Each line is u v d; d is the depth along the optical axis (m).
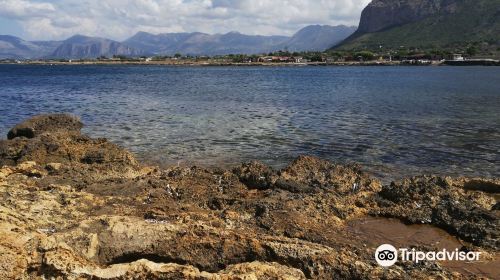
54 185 13.40
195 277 7.50
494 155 22.12
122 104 43.91
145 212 11.55
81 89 64.88
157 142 25.05
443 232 11.52
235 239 9.07
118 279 7.53
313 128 29.78
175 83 80.81
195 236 9.20
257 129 29.34
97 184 14.16
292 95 55.59
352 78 99.62
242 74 124.75
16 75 114.12
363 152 22.77
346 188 14.24
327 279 8.28
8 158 17.64
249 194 13.88
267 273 7.76
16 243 7.96
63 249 7.95
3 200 11.35
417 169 19.69
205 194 13.67
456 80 86.38
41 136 18.44
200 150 23.17
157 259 9.02
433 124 31.36
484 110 38.84
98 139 19.27
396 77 102.00
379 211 12.58
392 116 35.44
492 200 13.34
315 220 11.65
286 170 15.71
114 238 9.06
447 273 8.88
